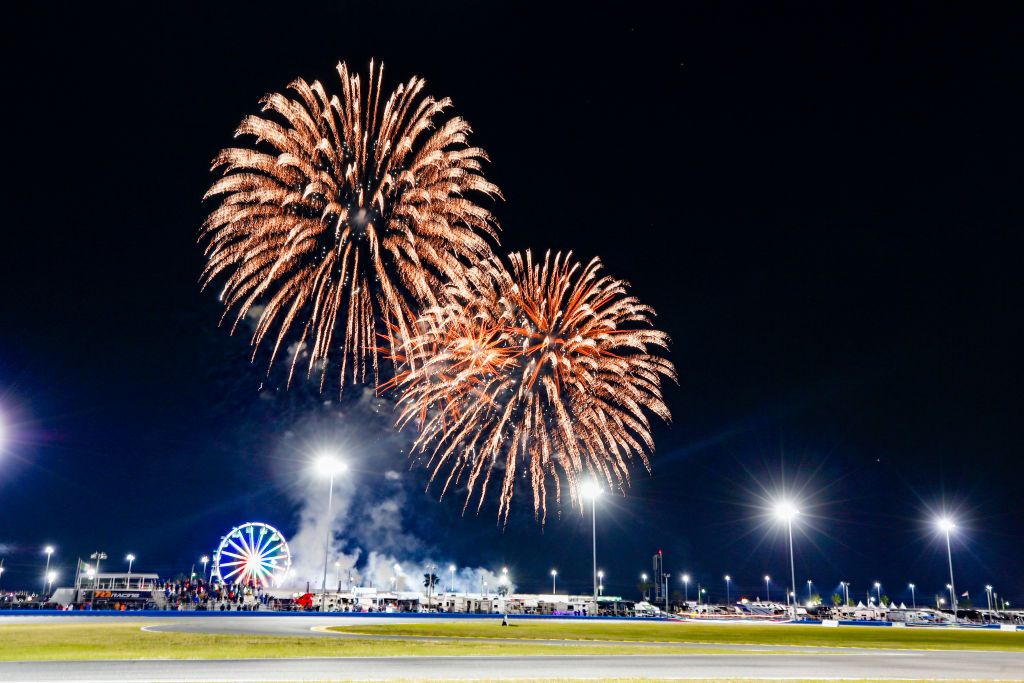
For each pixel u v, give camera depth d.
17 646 28.91
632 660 29.05
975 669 30.05
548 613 85.81
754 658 31.98
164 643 31.17
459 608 91.50
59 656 25.55
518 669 24.50
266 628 46.12
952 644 48.59
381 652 29.06
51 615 58.56
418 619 67.75
